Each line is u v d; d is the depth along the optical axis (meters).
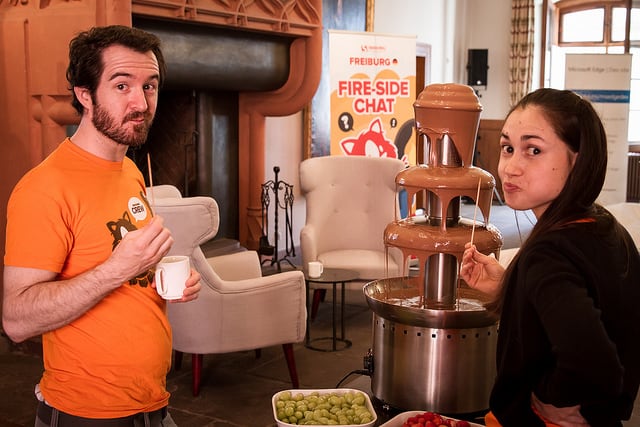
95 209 1.58
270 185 6.39
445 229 1.81
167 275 1.65
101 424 1.61
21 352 4.14
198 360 3.61
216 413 3.44
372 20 8.13
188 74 4.76
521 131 1.31
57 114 3.89
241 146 5.97
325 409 1.98
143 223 1.69
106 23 3.71
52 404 1.62
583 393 1.16
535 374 1.28
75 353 1.58
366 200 5.02
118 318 1.61
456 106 1.76
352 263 4.66
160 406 1.71
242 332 3.49
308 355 4.25
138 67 1.57
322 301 5.36
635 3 11.82
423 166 1.87
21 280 1.50
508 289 1.31
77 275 1.55
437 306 1.89
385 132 6.51
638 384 1.28
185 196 5.44
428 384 1.89
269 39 5.38
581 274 1.18
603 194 9.27
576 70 9.12
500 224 9.10
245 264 4.01
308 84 5.63
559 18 12.28
